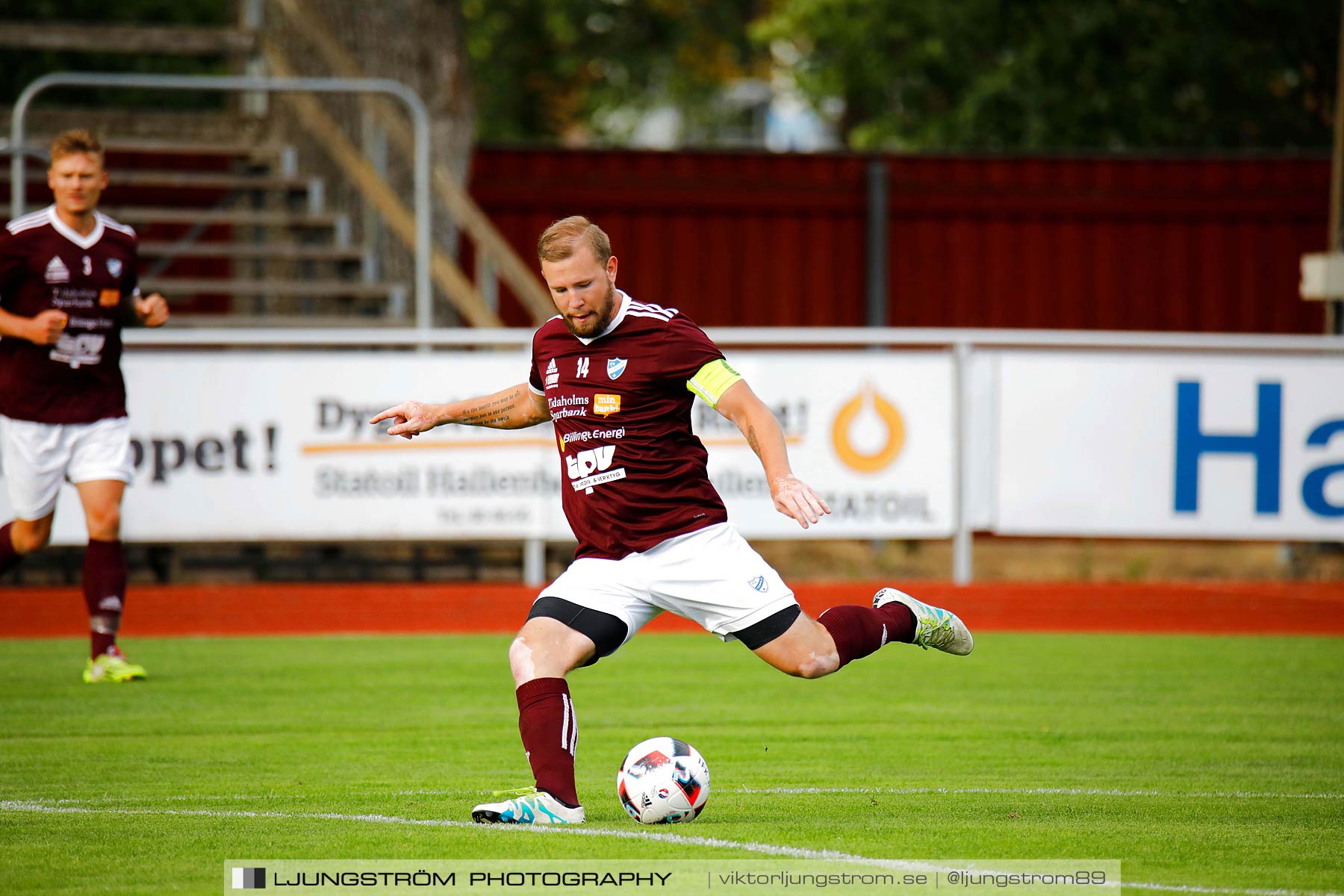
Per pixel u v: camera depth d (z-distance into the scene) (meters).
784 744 22.91
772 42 105.25
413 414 18.17
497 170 61.41
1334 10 76.06
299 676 29.59
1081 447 41.91
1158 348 44.81
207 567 42.44
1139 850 15.95
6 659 31.59
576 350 16.80
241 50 55.44
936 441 41.62
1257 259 62.84
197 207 58.12
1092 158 62.47
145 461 39.34
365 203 56.25
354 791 19.06
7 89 77.50
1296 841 16.41
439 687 28.33
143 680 28.83
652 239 61.91
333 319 49.81
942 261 62.75
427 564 43.28
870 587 42.03
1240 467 42.03
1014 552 51.56
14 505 27.12
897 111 95.12
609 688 28.56
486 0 103.25
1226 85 80.81
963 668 31.47
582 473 16.89
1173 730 24.30
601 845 15.79
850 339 41.78
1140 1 78.81
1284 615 39.78
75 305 26.45
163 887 14.23
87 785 19.47
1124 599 41.38
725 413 16.38
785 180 61.94
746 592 16.67
